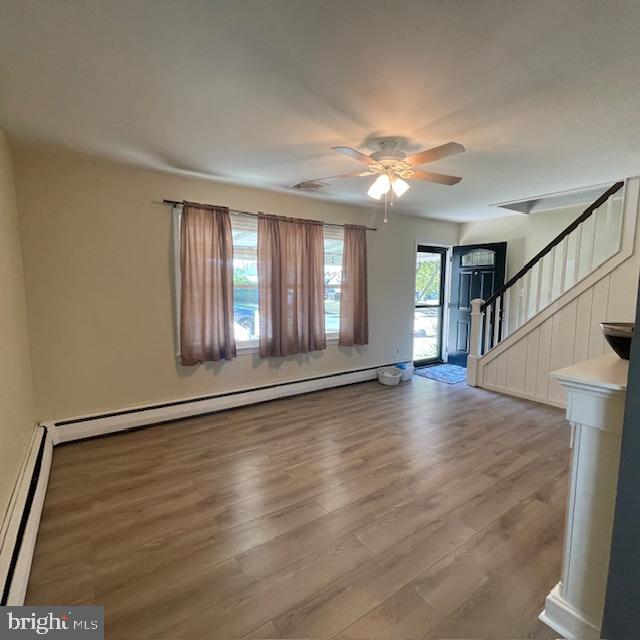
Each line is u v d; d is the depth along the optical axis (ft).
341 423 11.91
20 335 8.54
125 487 8.11
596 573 4.52
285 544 6.35
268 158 9.85
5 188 7.98
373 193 8.54
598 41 4.96
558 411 13.08
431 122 7.54
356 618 4.96
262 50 5.24
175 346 12.10
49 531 6.65
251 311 13.85
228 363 13.26
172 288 11.92
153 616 4.97
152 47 5.18
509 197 14.30
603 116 7.23
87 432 10.53
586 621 4.57
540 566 5.85
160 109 7.06
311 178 11.83
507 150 9.13
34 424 9.64
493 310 16.93
